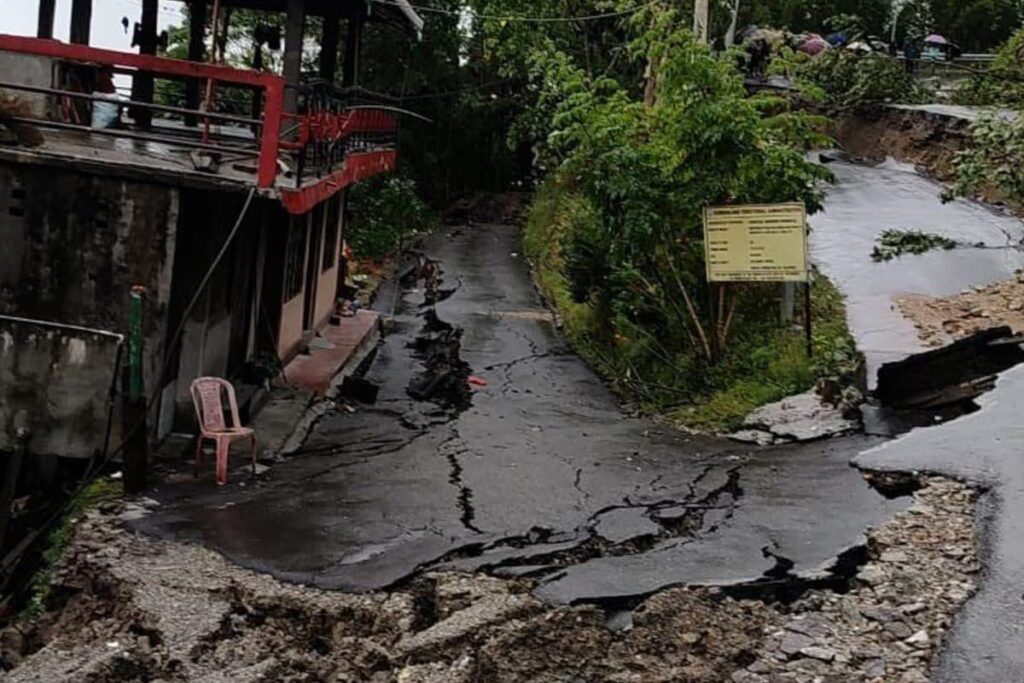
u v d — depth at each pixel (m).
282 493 8.71
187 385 10.18
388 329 18.89
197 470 9.23
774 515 7.95
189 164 9.98
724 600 6.41
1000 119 16.34
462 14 33.09
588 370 15.57
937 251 16.41
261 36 17.20
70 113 13.08
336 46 16.03
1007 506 7.47
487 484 9.11
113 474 9.12
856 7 42.44
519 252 28.30
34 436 9.34
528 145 36.56
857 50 29.86
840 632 5.97
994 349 10.62
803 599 6.44
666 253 13.73
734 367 12.93
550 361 16.08
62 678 5.46
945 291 14.48
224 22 17.66
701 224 13.48
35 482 9.41
